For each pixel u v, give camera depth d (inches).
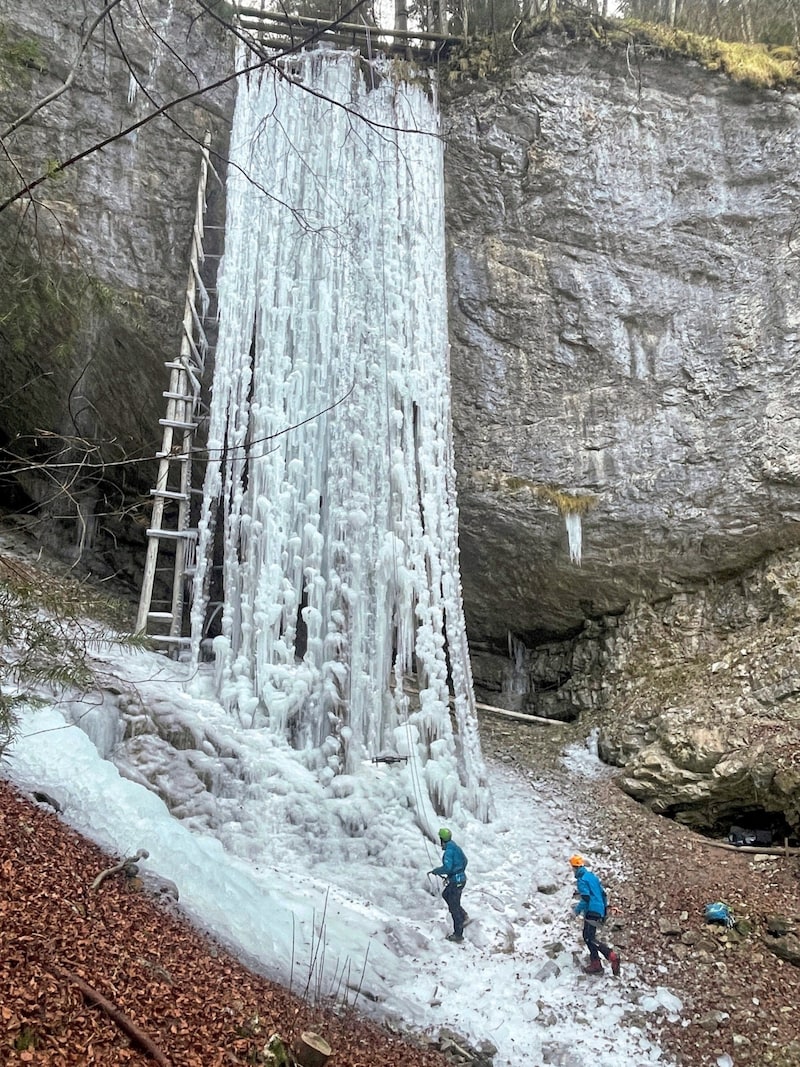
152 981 176.1
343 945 251.6
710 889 318.7
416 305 418.3
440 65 460.1
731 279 442.6
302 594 405.1
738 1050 237.0
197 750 327.6
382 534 386.6
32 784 242.2
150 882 221.0
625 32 441.1
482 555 479.2
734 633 421.4
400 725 365.1
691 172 448.1
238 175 421.7
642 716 420.5
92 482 503.2
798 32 475.8
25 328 346.0
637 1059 230.8
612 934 291.3
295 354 406.0
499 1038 231.1
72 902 189.5
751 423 426.9
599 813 378.9
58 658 227.1
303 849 310.8
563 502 448.8
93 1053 145.5
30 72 405.7
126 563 502.6
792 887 317.7
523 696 517.3
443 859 287.3
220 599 453.7
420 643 377.7
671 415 443.8
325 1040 185.9
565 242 454.9
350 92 436.1
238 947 214.7
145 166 431.5
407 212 428.1
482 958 272.4
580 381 456.1
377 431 398.3
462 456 461.4
